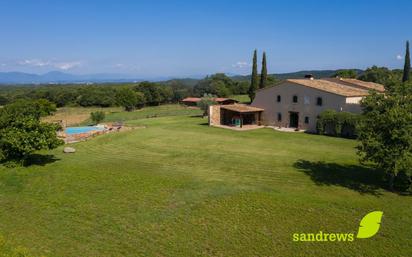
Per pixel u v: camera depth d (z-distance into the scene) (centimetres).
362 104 2300
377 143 1962
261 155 2969
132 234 1505
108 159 2819
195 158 2852
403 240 1470
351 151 3156
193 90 13738
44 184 2148
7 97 11012
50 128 2691
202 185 2086
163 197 1900
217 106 5072
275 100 5038
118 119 6781
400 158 1895
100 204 1825
